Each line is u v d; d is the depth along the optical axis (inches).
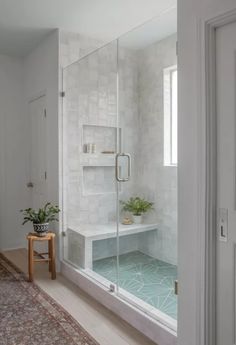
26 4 114.1
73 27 135.2
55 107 140.9
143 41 125.2
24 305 106.3
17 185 177.6
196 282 68.6
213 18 63.4
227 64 63.5
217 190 66.4
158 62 123.7
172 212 114.9
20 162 177.9
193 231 69.3
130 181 134.3
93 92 139.2
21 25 132.9
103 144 140.7
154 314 88.7
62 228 140.7
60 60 137.3
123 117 136.6
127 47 132.6
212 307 66.9
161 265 112.7
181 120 71.8
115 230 129.7
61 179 140.5
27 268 145.3
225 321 65.7
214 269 66.9
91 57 138.3
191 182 69.6
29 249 128.5
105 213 135.2
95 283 112.8
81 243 130.5
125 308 96.7
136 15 122.8
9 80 172.7
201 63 66.0
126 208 130.7
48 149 148.7
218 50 65.1
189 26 68.8
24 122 177.2
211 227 66.4
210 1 63.9
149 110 128.3
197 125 67.3
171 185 117.7
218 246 66.7
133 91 134.3
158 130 125.3
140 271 114.7
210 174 65.9
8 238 175.5
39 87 156.6
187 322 71.1
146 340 86.2
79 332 89.7
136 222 125.9
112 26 133.7
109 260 126.2
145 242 121.0
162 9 117.3
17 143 176.6
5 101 172.1
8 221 175.3
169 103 120.3
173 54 116.9
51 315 99.5
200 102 66.5
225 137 64.4
